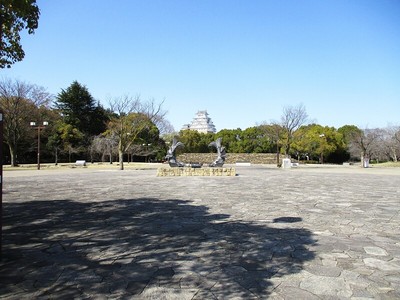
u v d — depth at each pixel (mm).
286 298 3326
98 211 8211
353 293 3439
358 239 5586
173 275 3947
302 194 11688
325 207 8828
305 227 6480
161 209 8516
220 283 3711
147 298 3324
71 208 8648
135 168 34250
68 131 46188
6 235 5828
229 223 6844
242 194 11688
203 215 7703
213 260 4496
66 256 4668
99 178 19578
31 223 6812
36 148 41594
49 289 3539
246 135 65250
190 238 5645
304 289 3541
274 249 5004
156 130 56281
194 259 4539
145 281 3762
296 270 4109
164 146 59312
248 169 33469
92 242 5391
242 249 5004
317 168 36469
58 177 20297
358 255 4703
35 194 11570
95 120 54125
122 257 4625
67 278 3848
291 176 21812
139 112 34000
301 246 5164
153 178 19672
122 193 11945
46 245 5219
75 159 50719
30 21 7551
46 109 41500
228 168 22250
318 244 5273
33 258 4574
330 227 6480
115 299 3305
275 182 16891
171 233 5988
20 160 43531
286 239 5578
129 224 6742
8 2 6402
